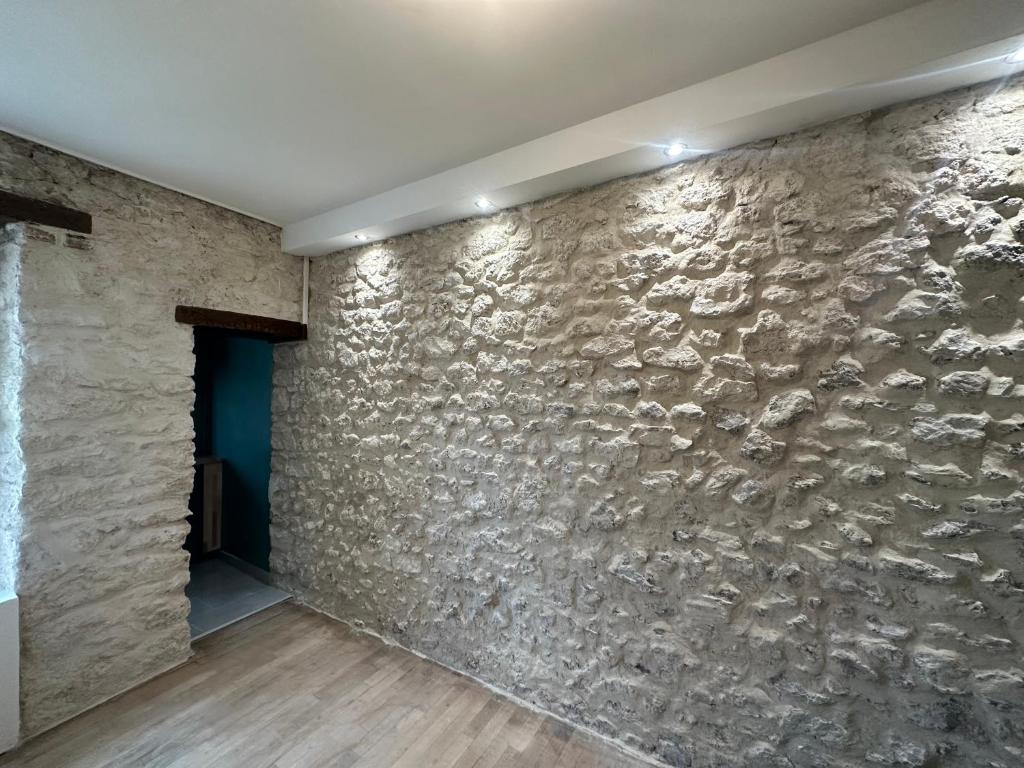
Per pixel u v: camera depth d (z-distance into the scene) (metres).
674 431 1.89
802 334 1.64
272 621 3.03
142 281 2.46
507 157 2.13
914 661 1.46
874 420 1.54
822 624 1.61
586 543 2.09
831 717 1.58
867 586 1.53
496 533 2.38
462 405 2.52
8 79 1.64
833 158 1.61
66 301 2.17
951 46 1.28
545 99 1.77
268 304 3.12
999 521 1.36
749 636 1.72
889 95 1.47
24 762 1.88
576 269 2.15
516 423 2.32
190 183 2.51
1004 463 1.36
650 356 1.95
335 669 2.52
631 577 1.96
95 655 2.23
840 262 1.59
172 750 1.95
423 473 2.68
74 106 1.81
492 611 2.38
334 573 3.11
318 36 1.43
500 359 2.38
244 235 2.97
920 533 1.46
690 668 1.83
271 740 2.01
